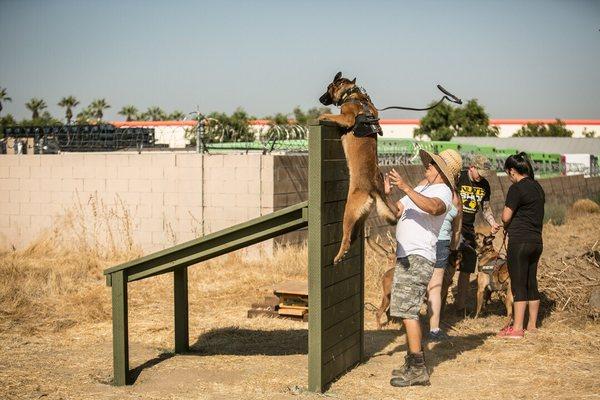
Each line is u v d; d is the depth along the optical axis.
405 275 5.61
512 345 6.91
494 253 8.16
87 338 7.55
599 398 5.26
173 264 5.92
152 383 5.93
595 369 6.06
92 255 13.23
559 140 46.50
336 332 5.86
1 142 17.55
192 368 6.36
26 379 6.00
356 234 5.75
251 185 12.60
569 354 6.54
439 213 5.50
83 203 14.04
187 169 13.08
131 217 13.59
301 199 13.21
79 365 6.50
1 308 8.66
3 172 14.80
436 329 7.21
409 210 5.65
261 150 14.77
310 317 5.54
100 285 10.48
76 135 17.70
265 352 6.96
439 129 54.72
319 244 5.46
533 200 7.11
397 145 16.62
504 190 21.20
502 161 23.56
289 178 12.87
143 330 7.85
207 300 9.40
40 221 14.54
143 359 6.71
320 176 5.41
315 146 5.41
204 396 5.54
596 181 34.78
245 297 9.59
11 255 13.63
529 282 7.32
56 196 14.34
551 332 7.39
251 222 5.62
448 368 6.20
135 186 13.55
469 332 7.62
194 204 13.05
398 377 5.72
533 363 6.29
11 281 9.92
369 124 5.63
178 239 13.20
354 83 6.02
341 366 6.01
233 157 12.70
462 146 21.62
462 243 8.16
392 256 8.13
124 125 21.09
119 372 5.88
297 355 6.80
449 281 8.13
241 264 11.93
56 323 8.13
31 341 7.41
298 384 5.82
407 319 5.66
